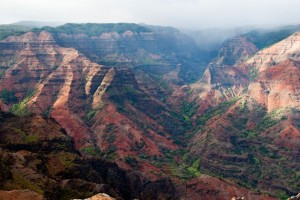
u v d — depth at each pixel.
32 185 192.88
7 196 166.00
